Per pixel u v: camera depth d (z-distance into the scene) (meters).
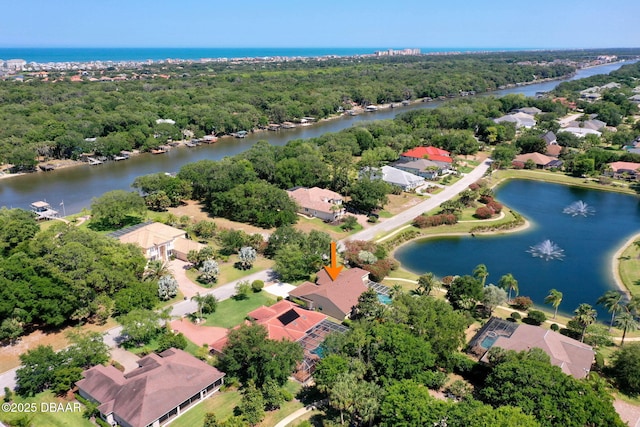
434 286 97.62
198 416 64.38
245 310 92.19
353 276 99.81
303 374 72.50
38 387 68.94
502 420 51.53
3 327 76.88
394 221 141.75
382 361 66.56
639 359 69.94
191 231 129.38
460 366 73.19
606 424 55.25
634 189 175.50
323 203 145.12
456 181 182.88
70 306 82.44
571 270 113.19
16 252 97.88
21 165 192.12
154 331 81.56
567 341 76.75
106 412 61.94
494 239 131.62
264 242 120.69
